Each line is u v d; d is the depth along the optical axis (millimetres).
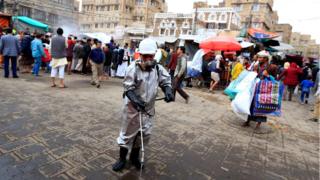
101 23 57031
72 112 5484
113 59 12742
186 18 41281
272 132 5922
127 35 45750
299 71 11539
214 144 4641
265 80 5660
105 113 5707
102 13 56750
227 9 38062
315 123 7480
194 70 11828
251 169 3795
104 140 4191
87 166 3314
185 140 4664
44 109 5445
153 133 4840
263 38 14203
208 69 11992
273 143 5117
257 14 46406
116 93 8141
